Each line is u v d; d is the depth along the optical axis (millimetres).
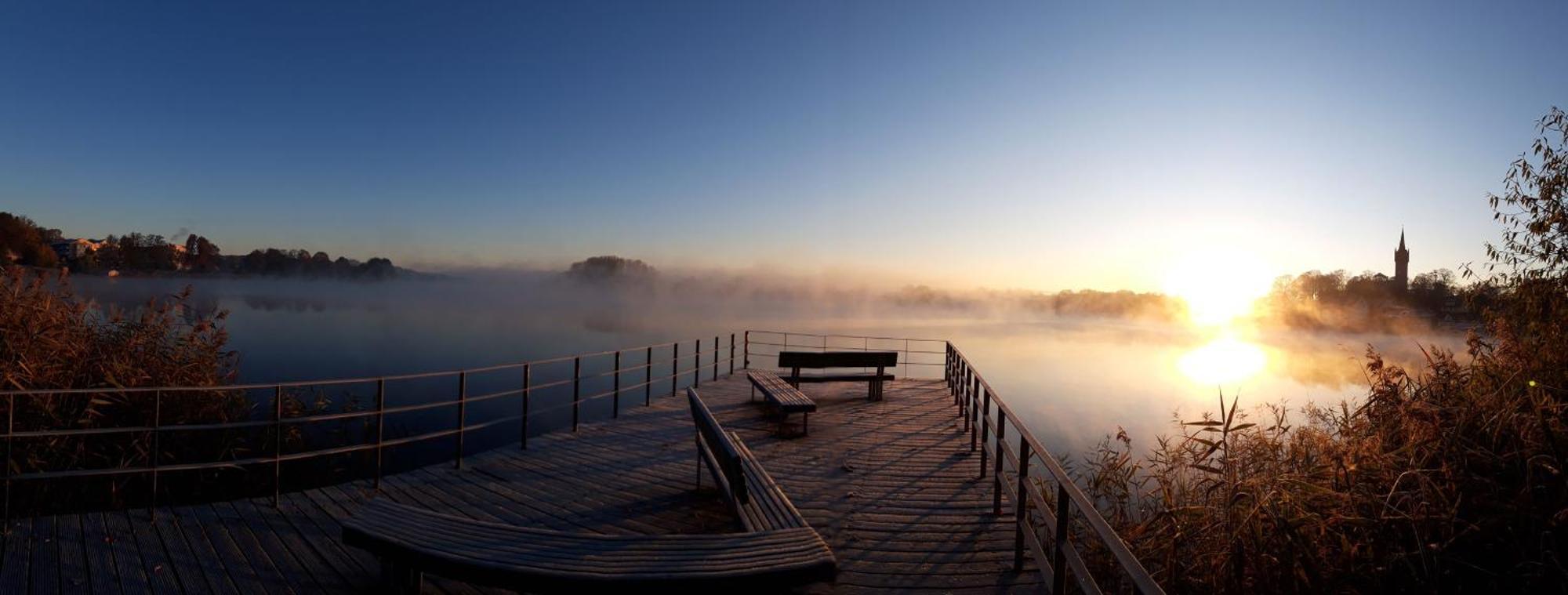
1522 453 3508
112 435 6430
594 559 3312
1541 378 4434
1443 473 3602
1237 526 3711
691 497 5621
